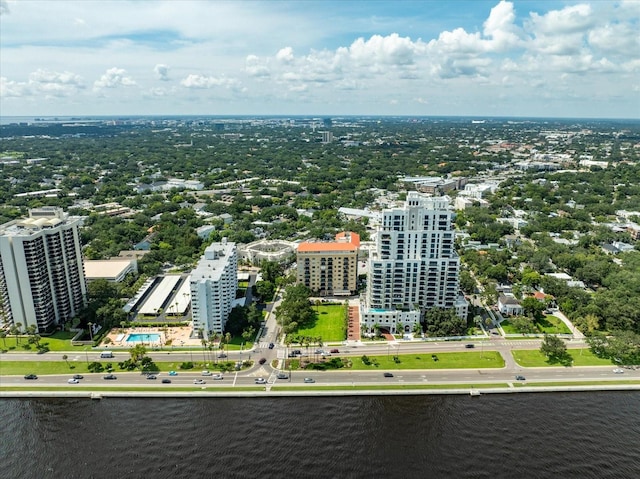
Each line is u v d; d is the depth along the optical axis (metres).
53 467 199.62
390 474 193.62
